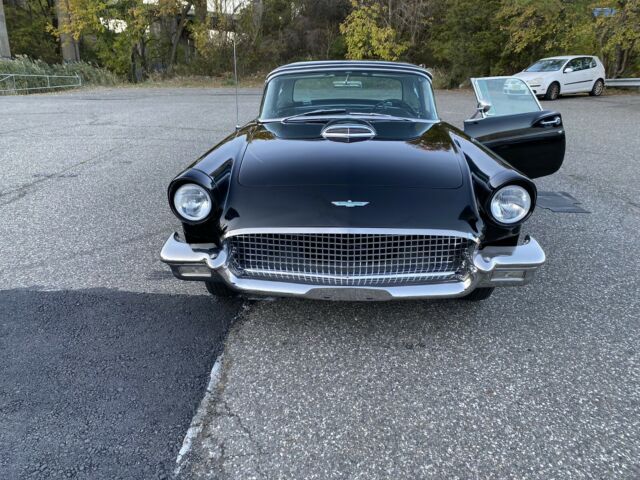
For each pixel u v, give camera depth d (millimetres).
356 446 2027
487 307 3098
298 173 2668
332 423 2150
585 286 3352
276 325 2900
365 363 2561
